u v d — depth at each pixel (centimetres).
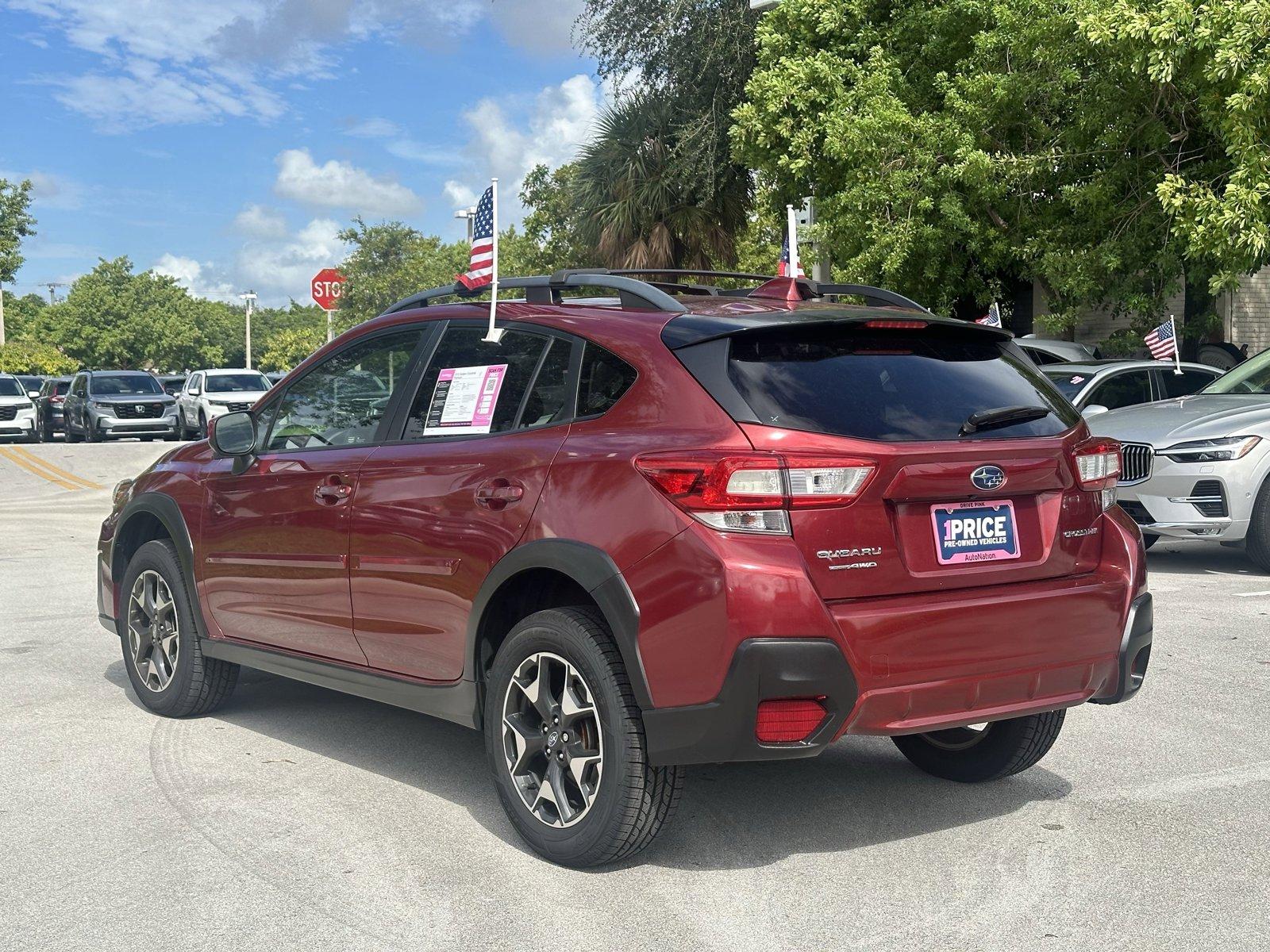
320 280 2275
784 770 490
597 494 376
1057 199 1628
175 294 10269
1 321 5912
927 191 1670
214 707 572
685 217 2361
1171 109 1477
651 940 333
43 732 543
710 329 379
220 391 3022
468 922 345
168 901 359
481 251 462
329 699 612
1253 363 1085
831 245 1762
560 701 388
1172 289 1525
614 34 2356
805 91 1762
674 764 363
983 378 405
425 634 433
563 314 428
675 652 353
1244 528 932
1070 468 399
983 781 467
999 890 365
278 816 434
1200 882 370
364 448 473
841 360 383
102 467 2323
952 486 370
